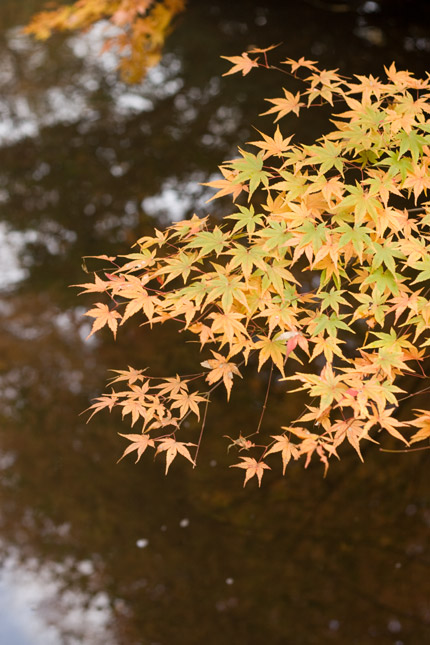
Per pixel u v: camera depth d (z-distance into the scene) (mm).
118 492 4219
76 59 7891
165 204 5863
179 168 6184
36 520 4156
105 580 3812
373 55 6730
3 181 6508
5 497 4285
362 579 3613
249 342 1801
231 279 1739
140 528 4016
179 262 1793
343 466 4043
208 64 7195
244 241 5082
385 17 7297
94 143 6707
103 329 5199
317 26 7352
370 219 1820
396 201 3938
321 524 3844
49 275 5668
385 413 1729
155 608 3631
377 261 1647
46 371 4961
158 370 4766
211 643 3420
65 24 6891
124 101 7125
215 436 4312
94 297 5492
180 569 3797
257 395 4461
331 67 6676
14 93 7562
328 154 1764
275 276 1682
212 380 1846
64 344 5133
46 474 4375
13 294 5551
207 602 3623
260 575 3705
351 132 1800
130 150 6547
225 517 3971
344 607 3516
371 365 1717
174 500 4113
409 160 1732
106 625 3578
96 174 6387
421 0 7484
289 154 1856
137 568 3840
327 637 3379
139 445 1843
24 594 3785
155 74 7270
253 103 6551
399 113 1875
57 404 4754
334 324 1733
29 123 7125
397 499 3861
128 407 1899
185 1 7797
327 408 1826
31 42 8219
